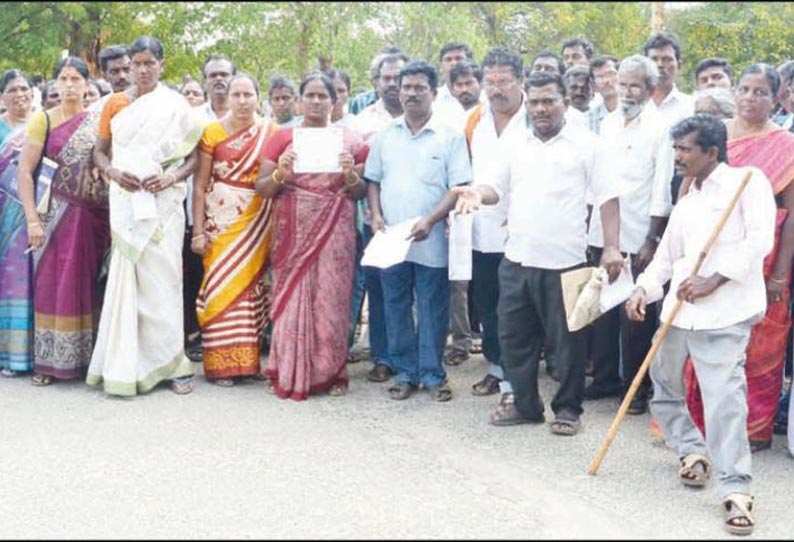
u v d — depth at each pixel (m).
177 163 6.37
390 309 6.30
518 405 5.76
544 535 4.26
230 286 6.55
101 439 5.46
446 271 6.25
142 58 6.31
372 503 4.59
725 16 13.04
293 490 4.73
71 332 6.48
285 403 6.22
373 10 15.72
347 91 7.80
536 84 5.41
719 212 4.61
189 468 5.01
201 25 15.51
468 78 7.06
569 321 5.28
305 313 6.28
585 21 17.89
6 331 6.71
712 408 4.53
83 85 6.53
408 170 6.14
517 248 5.59
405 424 5.81
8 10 14.56
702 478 4.81
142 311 6.32
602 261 5.39
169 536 4.20
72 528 4.28
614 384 6.36
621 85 6.11
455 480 4.90
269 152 6.37
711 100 5.75
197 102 8.21
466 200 5.50
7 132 7.03
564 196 5.47
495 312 6.34
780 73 5.95
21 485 4.77
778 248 5.17
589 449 5.39
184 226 6.51
